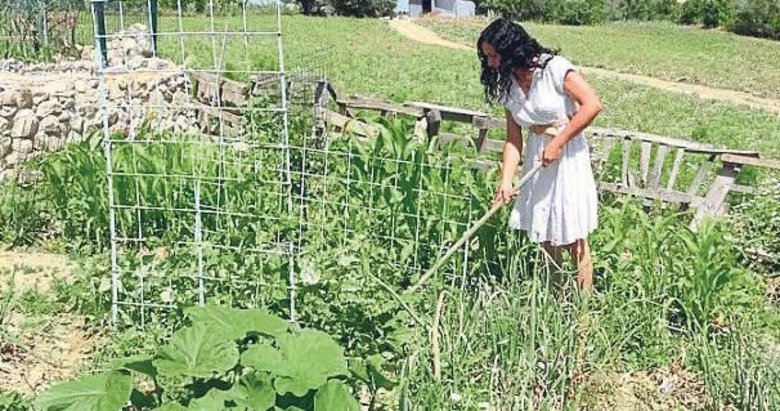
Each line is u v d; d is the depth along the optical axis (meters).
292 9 53.94
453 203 6.28
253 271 5.46
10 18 14.42
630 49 41.06
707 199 8.18
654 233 6.05
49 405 3.57
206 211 5.89
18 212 7.39
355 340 5.16
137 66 11.99
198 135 7.70
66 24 15.19
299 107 8.95
